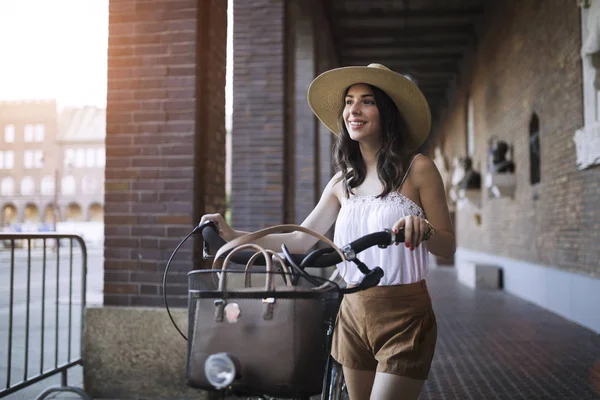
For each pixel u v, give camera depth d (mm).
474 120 12914
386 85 1854
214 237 1769
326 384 1878
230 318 1338
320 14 9703
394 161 1805
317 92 1993
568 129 6488
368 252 1782
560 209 6875
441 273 13648
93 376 3754
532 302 8180
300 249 1984
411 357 1678
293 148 7398
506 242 9906
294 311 1351
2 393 3088
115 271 3873
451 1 11227
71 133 52719
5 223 52000
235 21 6660
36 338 5695
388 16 11492
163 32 3914
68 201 51875
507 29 9430
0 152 52656
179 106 3875
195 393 3652
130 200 3887
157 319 3711
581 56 5934
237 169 6586
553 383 4047
